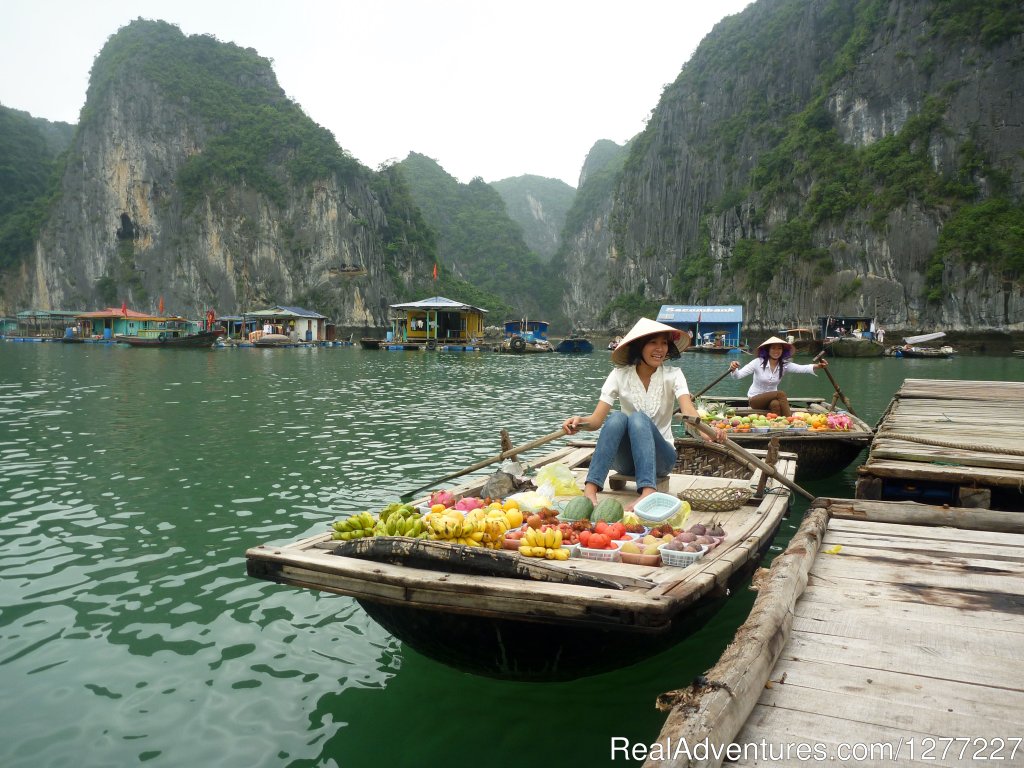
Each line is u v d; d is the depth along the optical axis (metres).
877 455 6.08
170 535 5.81
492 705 3.36
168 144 87.56
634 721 3.22
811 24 85.25
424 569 3.22
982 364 35.84
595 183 141.62
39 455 9.06
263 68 99.12
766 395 9.08
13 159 101.19
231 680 3.55
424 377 23.92
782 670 2.41
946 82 65.38
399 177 102.25
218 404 14.91
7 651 3.81
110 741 3.02
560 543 3.54
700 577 3.11
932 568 3.54
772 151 82.62
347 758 2.93
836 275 67.25
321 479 7.80
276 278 84.94
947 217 60.94
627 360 5.12
